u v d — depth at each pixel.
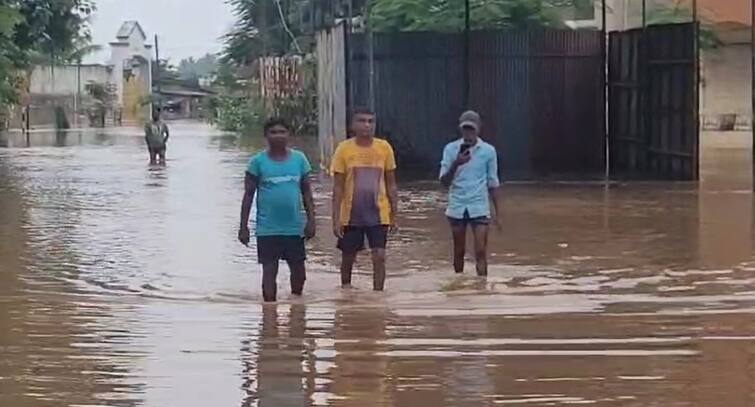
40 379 8.35
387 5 33.19
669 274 13.27
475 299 11.76
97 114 83.19
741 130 49.69
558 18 34.78
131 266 14.18
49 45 47.59
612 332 9.92
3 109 51.06
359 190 12.36
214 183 26.80
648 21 43.22
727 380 8.23
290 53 54.19
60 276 13.46
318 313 10.98
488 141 27.47
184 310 11.21
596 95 27.75
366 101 26.77
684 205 20.91
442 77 27.14
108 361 8.91
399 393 7.93
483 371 8.53
